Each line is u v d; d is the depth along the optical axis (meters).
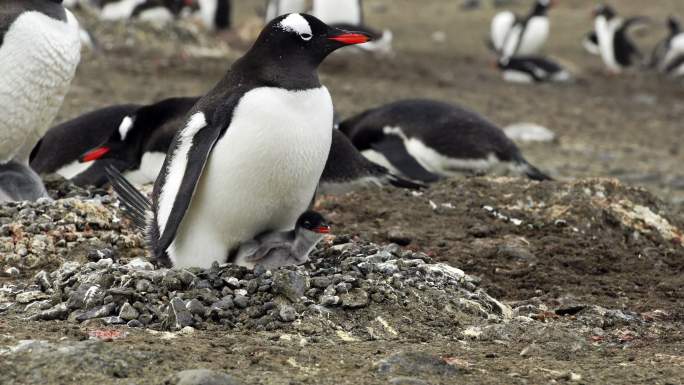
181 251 9.88
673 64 37.50
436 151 16.88
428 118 17.06
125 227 11.73
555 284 11.77
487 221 13.62
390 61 33.81
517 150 17.14
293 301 9.23
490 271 11.98
